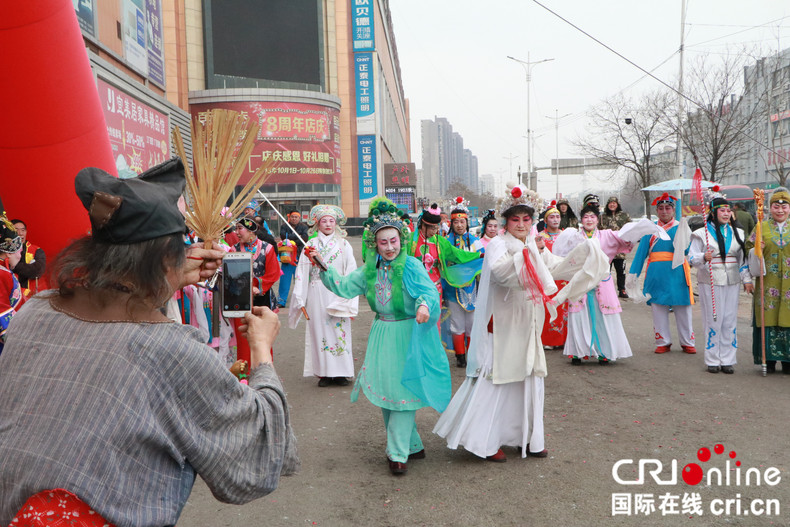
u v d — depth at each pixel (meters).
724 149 25.77
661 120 28.25
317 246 7.02
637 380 7.05
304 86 36.88
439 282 7.86
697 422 5.51
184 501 1.58
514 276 4.45
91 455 1.43
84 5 11.76
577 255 4.59
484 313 4.75
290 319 7.11
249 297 1.93
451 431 4.88
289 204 36.09
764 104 28.06
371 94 42.41
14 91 2.99
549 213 8.69
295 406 6.32
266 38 35.59
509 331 4.68
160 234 1.55
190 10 33.91
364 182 42.88
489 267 4.61
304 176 36.34
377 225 4.59
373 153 42.59
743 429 5.30
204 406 1.56
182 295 6.07
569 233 7.72
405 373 4.43
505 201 4.75
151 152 15.00
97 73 11.84
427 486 4.32
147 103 14.82
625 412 5.87
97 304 1.58
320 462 4.81
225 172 1.96
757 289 7.22
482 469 4.61
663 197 8.27
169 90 33.34
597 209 7.68
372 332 4.80
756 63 26.77
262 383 1.77
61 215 3.27
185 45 34.00
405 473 4.56
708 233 7.25
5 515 1.46
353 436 5.40
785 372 7.26
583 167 37.75
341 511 3.96
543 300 4.40
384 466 4.71
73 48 3.10
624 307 12.47
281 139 35.59
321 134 36.94
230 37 34.62
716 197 7.37
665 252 8.27
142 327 1.54
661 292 8.32
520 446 4.84
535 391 4.73
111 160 3.41
